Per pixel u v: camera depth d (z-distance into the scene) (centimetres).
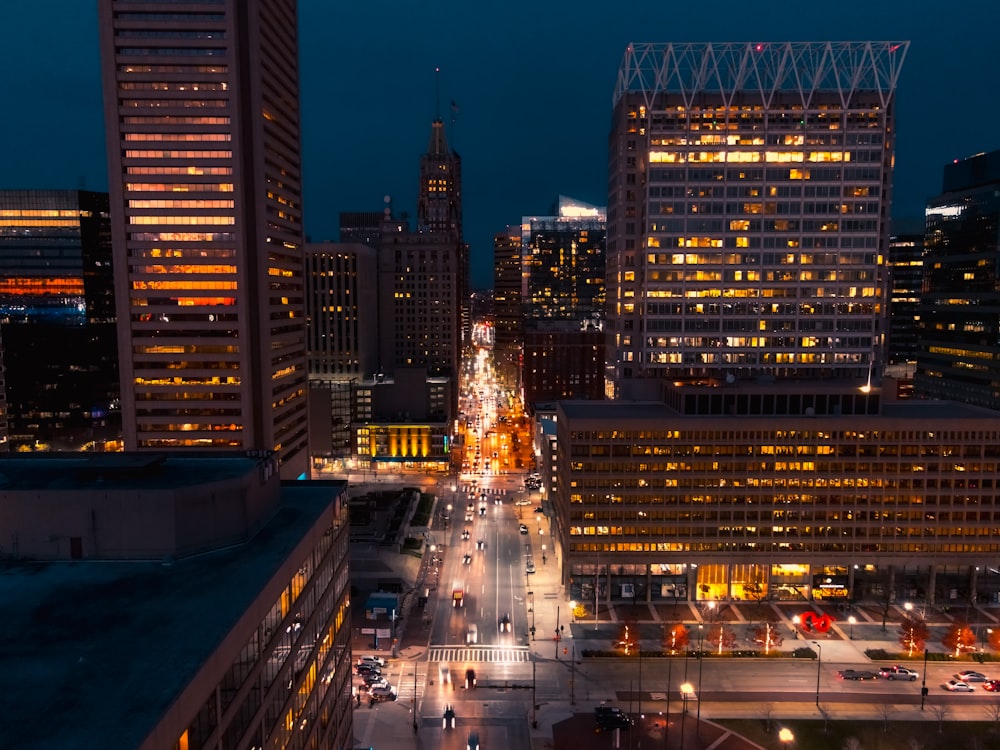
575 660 11738
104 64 14150
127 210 14538
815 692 10706
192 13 14112
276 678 5556
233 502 6150
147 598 5059
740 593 14075
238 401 14975
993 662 11600
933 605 13788
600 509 13925
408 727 9775
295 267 17025
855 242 19875
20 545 5788
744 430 13762
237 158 14450
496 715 10088
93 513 5756
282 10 15988
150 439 15062
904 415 14262
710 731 9681
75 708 3722
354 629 12588
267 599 5316
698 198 19838
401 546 16288
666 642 12075
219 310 14788
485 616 13425
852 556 13875
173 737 3778
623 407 15412
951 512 13712
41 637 4494
